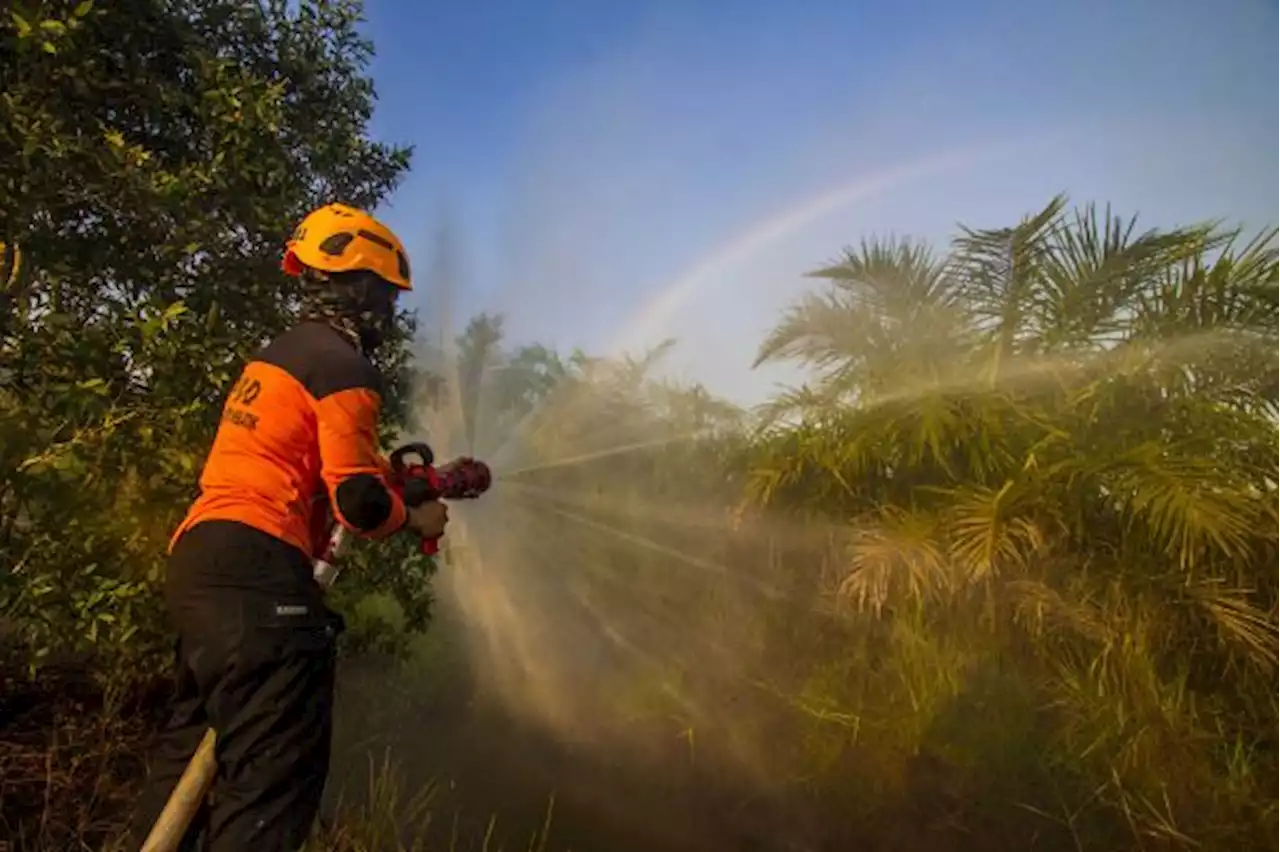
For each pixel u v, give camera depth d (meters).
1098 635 3.99
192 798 2.42
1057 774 3.98
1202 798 3.73
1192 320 4.43
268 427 2.51
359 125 4.82
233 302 3.99
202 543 2.46
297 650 2.45
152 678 4.21
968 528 4.04
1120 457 4.03
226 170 3.80
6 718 4.09
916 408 4.47
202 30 4.29
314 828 3.51
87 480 3.39
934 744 4.12
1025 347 4.84
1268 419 4.31
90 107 3.77
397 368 4.50
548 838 3.98
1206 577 3.96
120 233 3.64
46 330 3.33
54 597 3.48
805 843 4.10
